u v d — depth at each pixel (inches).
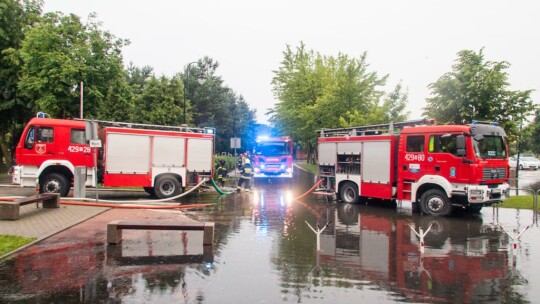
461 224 424.5
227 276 239.0
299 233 368.5
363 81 1077.8
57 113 842.8
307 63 1339.8
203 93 1930.4
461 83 584.4
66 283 222.4
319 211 513.3
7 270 243.8
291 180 1067.9
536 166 1653.5
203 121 1964.8
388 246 320.8
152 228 309.4
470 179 456.8
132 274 239.6
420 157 500.1
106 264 258.5
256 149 1063.0
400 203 601.3
